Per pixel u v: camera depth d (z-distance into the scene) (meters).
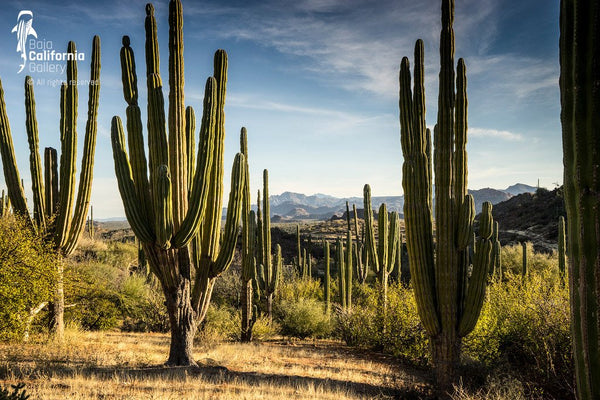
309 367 10.16
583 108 2.42
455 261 7.57
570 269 2.49
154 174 8.59
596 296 2.30
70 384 6.77
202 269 9.50
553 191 54.22
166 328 17.08
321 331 16.55
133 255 31.55
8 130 10.97
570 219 2.49
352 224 62.09
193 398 6.39
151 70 8.87
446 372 7.44
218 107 9.16
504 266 28.53
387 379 8.91
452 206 7.58
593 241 2.33
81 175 11.28
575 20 2.46
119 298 16.80
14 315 9.00
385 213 13.18
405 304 12.34
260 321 15.72
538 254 31.00
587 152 2.38
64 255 11.29
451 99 7.62
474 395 6.80
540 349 8.74
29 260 9.15
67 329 12.33
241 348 12.33
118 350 10.67
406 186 7.86
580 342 2.37
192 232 8.73
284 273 26.02
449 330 7.52
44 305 10.80
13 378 7.08
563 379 8.17
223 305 18.41
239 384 7.87
